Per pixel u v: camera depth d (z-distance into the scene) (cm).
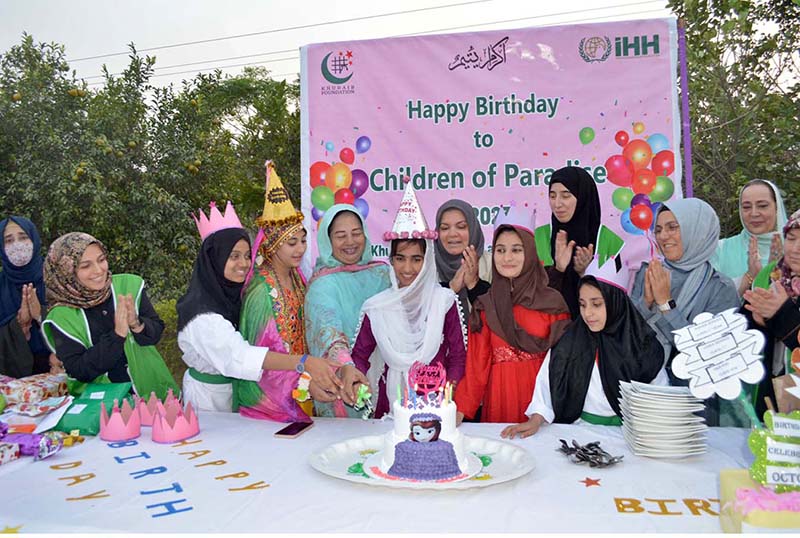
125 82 632
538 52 348
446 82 355
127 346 296
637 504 160
